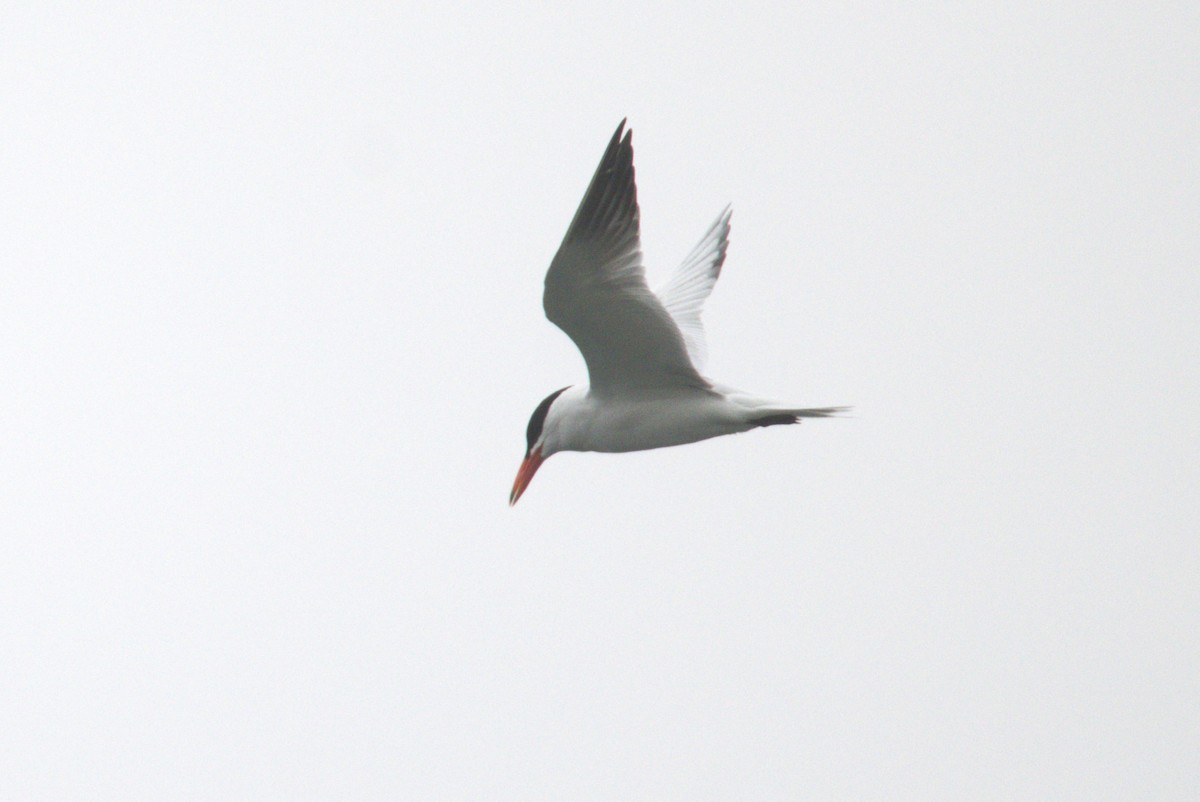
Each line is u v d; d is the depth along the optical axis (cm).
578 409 1260
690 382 1205
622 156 1076
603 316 1141
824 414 1193
